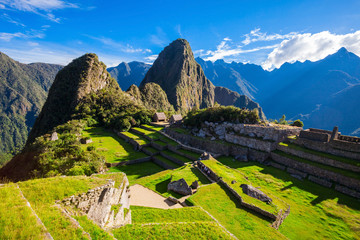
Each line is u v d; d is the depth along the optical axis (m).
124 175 15.91
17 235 7.18
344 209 23.56
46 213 8.95
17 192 9.70
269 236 15.67
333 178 30.39
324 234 18.75
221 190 23.42
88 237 8.58
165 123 91.38
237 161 41.50
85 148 54.94
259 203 20.23
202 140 53.12
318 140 38.38
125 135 74.19
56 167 35.72
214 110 60.66
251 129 46.59
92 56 144.62
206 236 13.26
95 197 11.89
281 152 40.06
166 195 24.42
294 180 31.77
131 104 116.56
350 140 39.34
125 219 14.12
